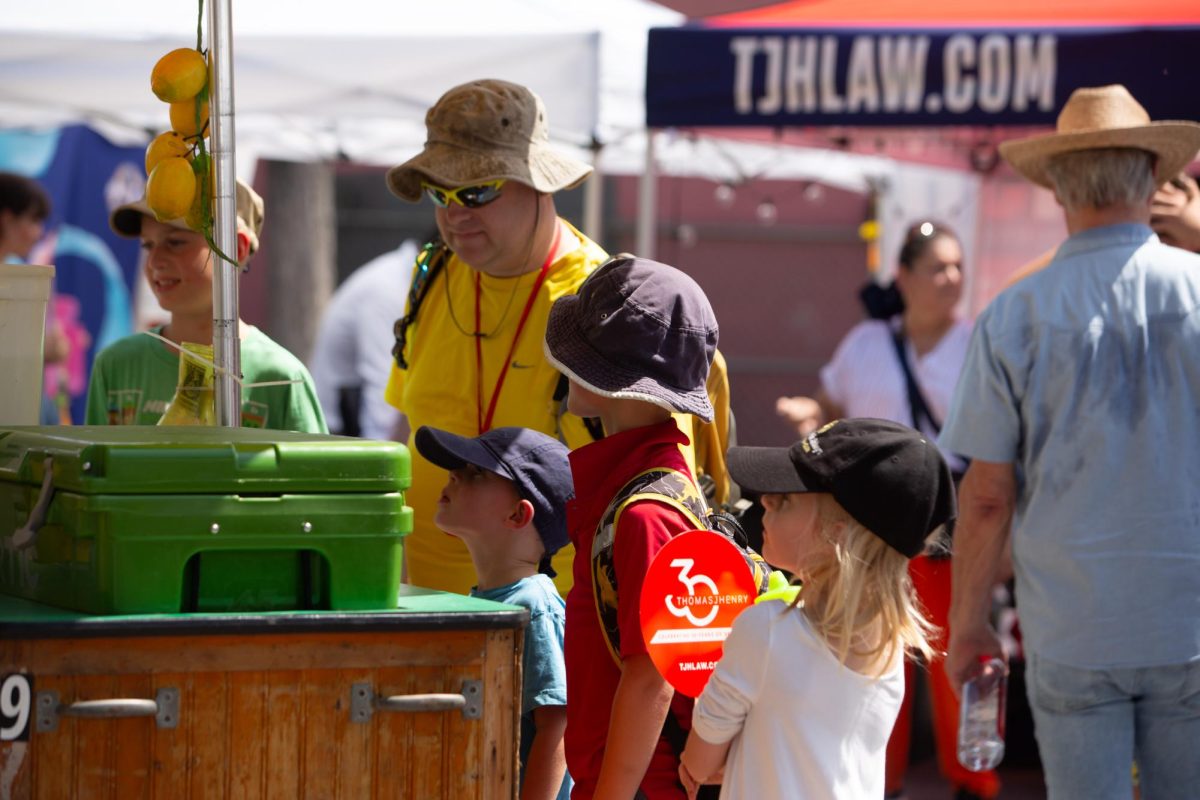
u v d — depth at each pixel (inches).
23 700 121.1
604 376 143.9
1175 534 193.6
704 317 149.3
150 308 492.1
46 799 122.0
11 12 388.2
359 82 378.9
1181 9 279.6
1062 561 197.5
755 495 205.0
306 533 131.2
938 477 146.0
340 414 493.7
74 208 475.2
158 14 390.9
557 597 171.8
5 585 144.5
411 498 207.8
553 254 204.5
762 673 140.7
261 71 381.1
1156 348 196.1
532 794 165.3
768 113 285.0
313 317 654.5
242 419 212.4
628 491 144.1
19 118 470.3
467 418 205.6
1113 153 202.1
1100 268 200.1
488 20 378.9
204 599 131.1
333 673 129.3
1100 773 196.1
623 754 139.3
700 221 839.7
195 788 125.7
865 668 142.5
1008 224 524.1
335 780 129.6
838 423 150.0
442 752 132.9
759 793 140.8
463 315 207.2
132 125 442.0
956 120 277.0
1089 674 195.0
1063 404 198.5
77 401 475.8
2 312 160.4
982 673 213.2
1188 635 192.5
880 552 143.6
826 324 843.4
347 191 856.9
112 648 123.3
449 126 197.3
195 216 165.6
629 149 499.5
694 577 139.8
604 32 364.5
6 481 144.2
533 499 172.6
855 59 280.7
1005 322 203.6
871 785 144.9
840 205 838.5
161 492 127.0
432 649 132.2
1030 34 272.4
